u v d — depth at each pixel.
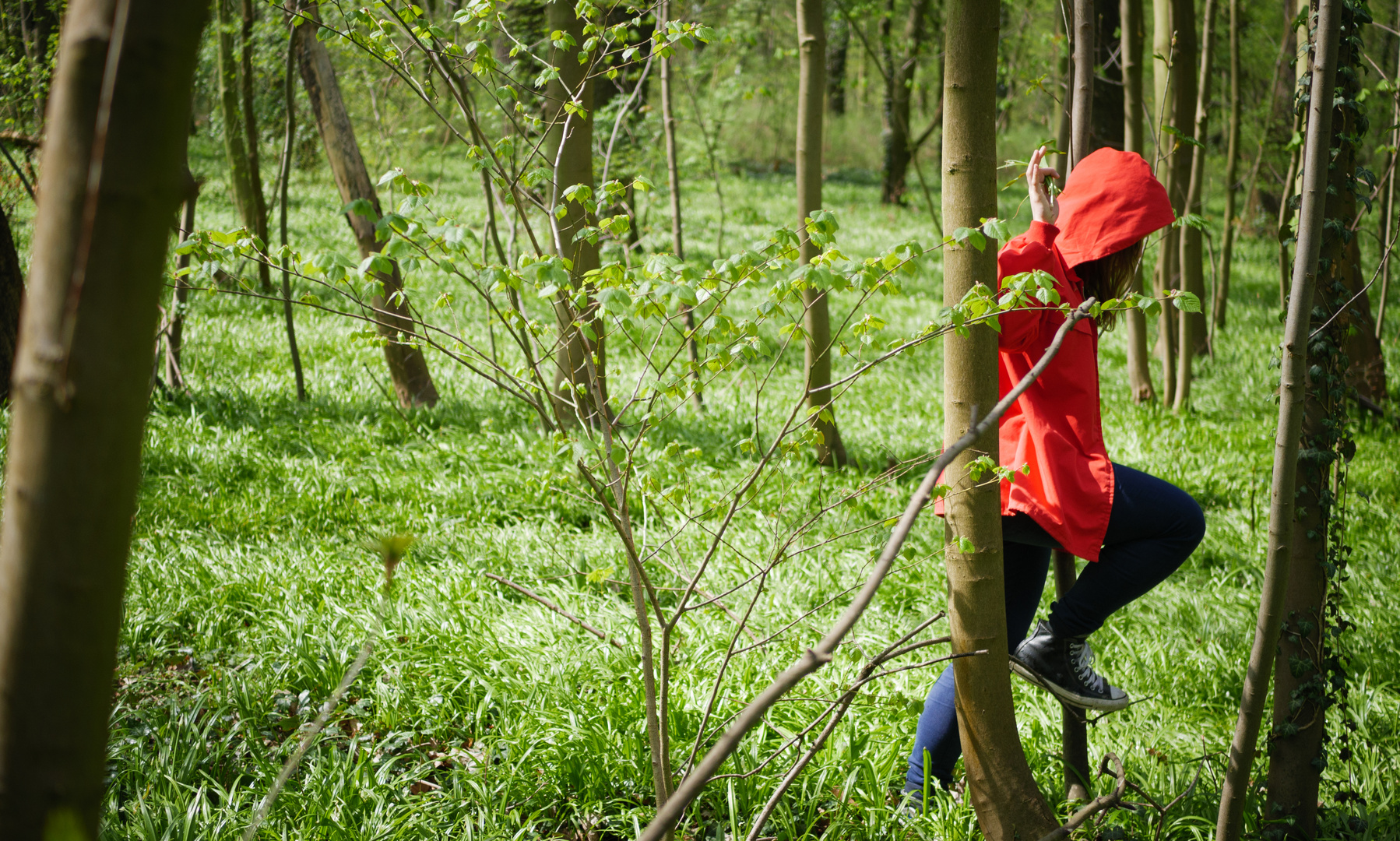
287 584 4.29
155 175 0.77
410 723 3.39
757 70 15.15
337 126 7.30
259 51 9.55
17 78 7.44
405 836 2.74
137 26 0.75
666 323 2.15
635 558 2.17
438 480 5.82
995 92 2.11
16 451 0.77
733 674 3.57
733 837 2.69
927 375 9.10
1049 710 3.48
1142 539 2.47
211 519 5.03
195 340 8.62
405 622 3.99
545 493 5.49
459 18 2.37
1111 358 10.15
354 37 2.38
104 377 0.77
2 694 0.78
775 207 20.06
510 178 2.35
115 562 0.80
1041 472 2.41
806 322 6.24
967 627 2.23
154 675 3.65
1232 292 13.41
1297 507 2.51
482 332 8.92
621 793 3.02
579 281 4.09
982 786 2.32
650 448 6.08
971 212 2.11
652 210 13.57
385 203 11.65
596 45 2.58
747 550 4.80
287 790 2.91
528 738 3.15
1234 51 10.09
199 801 2.81
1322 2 1.97
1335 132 2.51
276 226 13.23
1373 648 4.16
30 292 0.77
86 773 0.81
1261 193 18.42
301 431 6.61
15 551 0.77
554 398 2.28
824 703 3.36
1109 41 9.85
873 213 20.41
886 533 5.15
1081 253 2.45
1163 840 2.75
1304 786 2.65
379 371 8.08
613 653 3.72
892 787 3.00
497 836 2.76
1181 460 6.78
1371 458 6.98
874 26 16.64
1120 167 2.47
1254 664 2.22
